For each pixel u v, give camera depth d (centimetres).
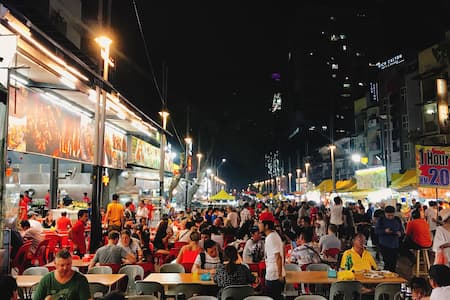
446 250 894
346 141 6750
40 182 2081
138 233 1370
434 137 3672
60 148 1496
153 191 3238
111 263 990
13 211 1174
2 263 662
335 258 1168
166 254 1399
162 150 2525
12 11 850
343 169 6900
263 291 941
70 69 1226
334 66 11294
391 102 4659
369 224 2006
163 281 830
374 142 5288
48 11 1623
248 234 1622
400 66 4481
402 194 3008
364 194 3212
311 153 9725
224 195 4022
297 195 6206
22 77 1230
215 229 1312
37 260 1230
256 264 1002
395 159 4591
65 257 602
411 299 673
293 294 919
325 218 2061
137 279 921
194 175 4925
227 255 814
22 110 1233
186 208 3341
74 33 1953
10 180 1172
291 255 1071
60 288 602
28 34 937
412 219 1366
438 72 3653
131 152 2464
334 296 766
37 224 1336
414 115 4166
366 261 921
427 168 1316
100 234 1310
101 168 1348
